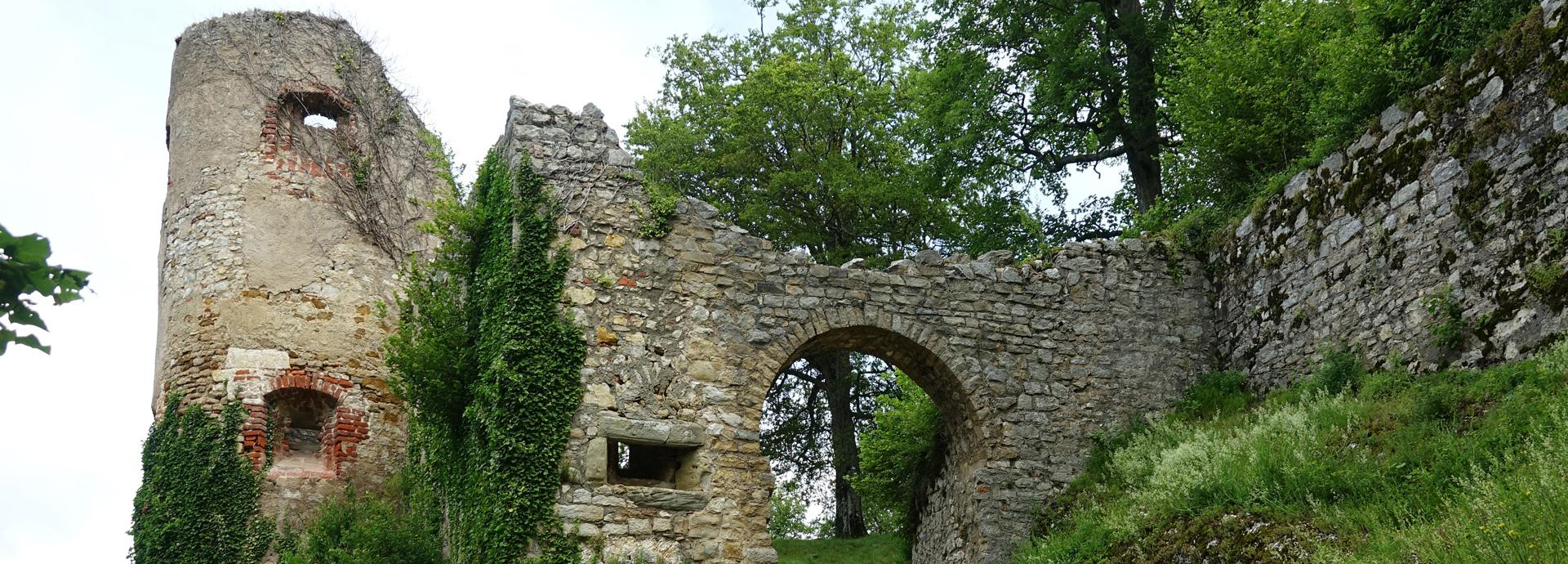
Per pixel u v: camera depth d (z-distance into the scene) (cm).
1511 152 1248
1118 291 1647
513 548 1305
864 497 2383
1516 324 1209
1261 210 1614
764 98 2525
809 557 2192
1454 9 1391
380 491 1733
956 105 2405
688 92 2756
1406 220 1370
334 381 1767
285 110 1909
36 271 476
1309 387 1423
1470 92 1306
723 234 1507
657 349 1432
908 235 2628
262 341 1748
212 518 1638
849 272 1541
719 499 1398
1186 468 1341
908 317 1545
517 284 1405
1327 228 1492
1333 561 1028
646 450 1457
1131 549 1289
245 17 1942
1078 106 2417
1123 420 1585
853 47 2777
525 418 1352
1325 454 1229
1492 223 1257
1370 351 1393
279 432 1733
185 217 1841
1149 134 2419
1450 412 1180
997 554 1491
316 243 1831
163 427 1719
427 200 1942
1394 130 1407
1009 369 1568
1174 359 1636
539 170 1466
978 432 1546
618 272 1449
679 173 2566
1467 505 991
